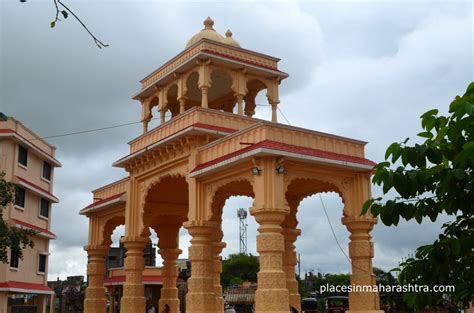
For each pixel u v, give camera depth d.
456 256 4.43
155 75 21.80
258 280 14.45
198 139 18.05
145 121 22.47
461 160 3.87
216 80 21.92
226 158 15.88
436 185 4.32
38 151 33.22
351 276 16.16
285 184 15.33
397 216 4.57
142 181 21.52
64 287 54.53
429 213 4.48
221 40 21.81
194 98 23.66
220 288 21.30
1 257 21.34
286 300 14.22
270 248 14.48
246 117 19.28
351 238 16.39
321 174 16.23
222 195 19.16
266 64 20.83
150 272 37.91
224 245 21.33
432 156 4.28
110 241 25.16
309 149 15.87
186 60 19.53
